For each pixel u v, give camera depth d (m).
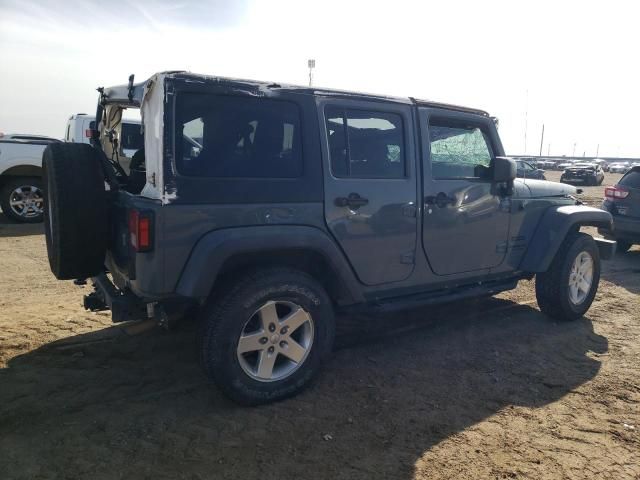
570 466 2.69
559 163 69.38
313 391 3.47
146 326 3.84
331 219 3.46
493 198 4.45
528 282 6.59
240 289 3.08
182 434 2.89
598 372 3.86
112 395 3.33
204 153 3.01
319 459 2.70
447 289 4.39
